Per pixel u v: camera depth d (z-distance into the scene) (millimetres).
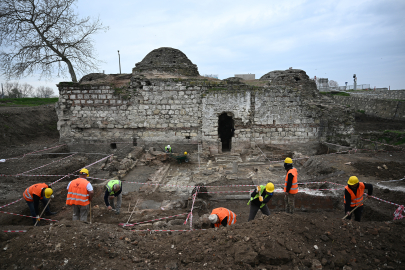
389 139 18156
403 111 23500
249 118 15641
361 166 10242
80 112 15695
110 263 4355
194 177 11969
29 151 14828
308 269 4160
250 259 4199
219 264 4238
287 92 15641
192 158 15172
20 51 17188
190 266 4289
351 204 6148
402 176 9203
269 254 4246
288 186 6984
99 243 4711
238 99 15445
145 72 17891
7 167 11484
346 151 13508
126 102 15578
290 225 4926
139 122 15719
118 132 15938
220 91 15352
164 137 15844
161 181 11469
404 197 7445
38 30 17562
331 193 8484
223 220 5684
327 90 36188
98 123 15734
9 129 18000
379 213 7004
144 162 14133
